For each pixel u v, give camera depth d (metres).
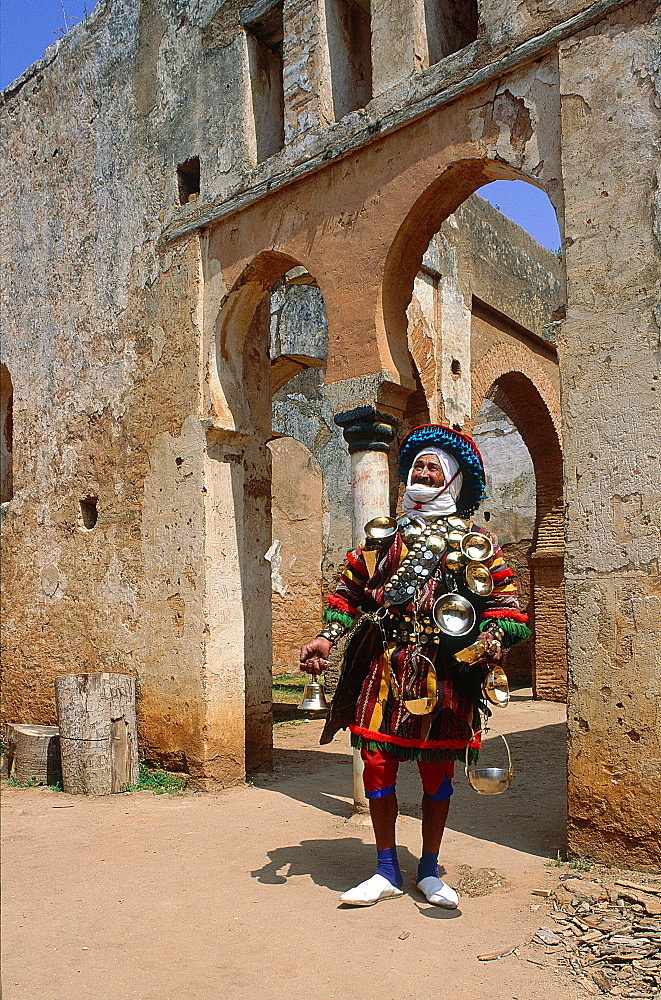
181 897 3.69
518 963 2.92
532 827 4.69
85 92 7.65
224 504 6.33
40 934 3.30
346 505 13.95
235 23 6.34
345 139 5.39
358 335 5.30
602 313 4.08
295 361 11.38
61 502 7.52
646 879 3.68
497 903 3.47
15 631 7.93
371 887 3.48
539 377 11.70
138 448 6.79
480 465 3.78
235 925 3.34
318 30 5.76
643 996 2.68
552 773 6.25
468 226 10.41
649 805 3.75
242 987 2.80
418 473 3.67
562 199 4.33
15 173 8.41
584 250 4.17
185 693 6.14
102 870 4.13
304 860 4.18
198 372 6.33
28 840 4.75
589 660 3.98
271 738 6.81
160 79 6.91
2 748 7.88
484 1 4.72
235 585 6.33
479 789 3.33
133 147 7.10
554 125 4.41
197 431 6.28
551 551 11.16
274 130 6.47
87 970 2.96
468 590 3.42
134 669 6.60
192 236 6.47
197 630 6.12
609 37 4.16
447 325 9.70
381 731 3.41
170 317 6.61
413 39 5.16
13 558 8.01
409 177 5.07
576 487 4.09
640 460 3.91
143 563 6.63
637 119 4.05
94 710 5.95
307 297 11.21
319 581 15.50
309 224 5.66
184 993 2.77
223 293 6.23
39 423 7.88
